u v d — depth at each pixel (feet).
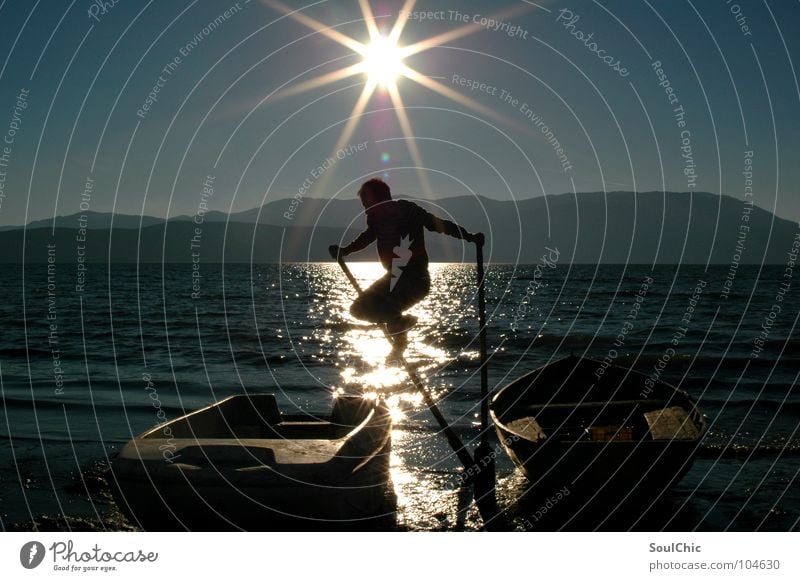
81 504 23.63
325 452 19.26
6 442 31.86
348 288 207.21
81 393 45.03
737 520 22.81
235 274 335.06
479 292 23.80
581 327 90.99
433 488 26.30
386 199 21.22
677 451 22.71
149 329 90.33
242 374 55.52
